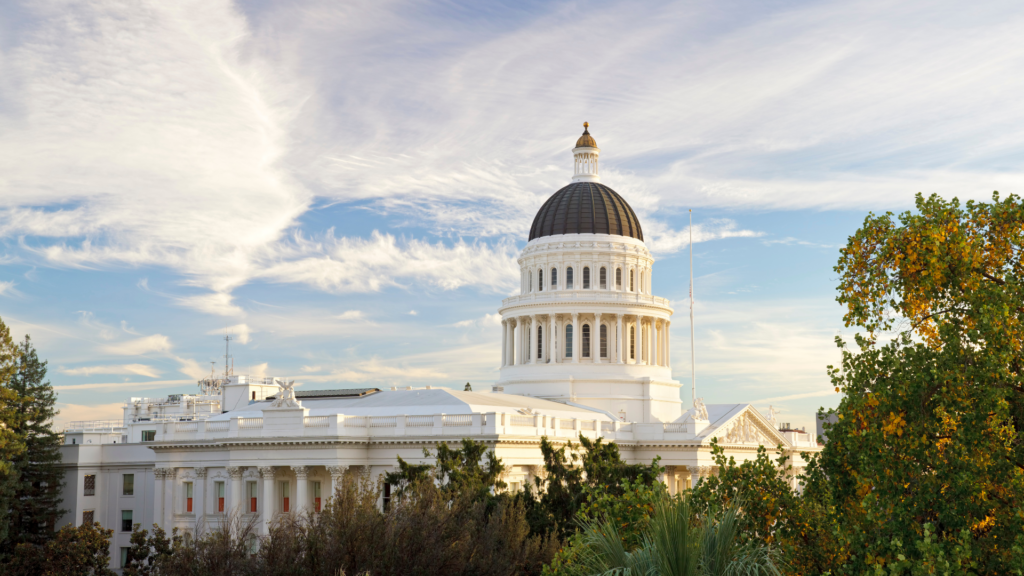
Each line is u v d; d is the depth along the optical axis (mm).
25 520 122438
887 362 38656
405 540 55562
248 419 115750
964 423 35625
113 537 130875
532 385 151000
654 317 154875
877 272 40250
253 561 58375
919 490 35312
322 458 110625
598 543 34094
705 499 39219
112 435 159125
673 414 155250
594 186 161625
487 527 61250
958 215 41344
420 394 123688
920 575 31250
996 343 36750
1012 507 34688
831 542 37188
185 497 121062
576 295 151250
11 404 121688
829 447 39750
